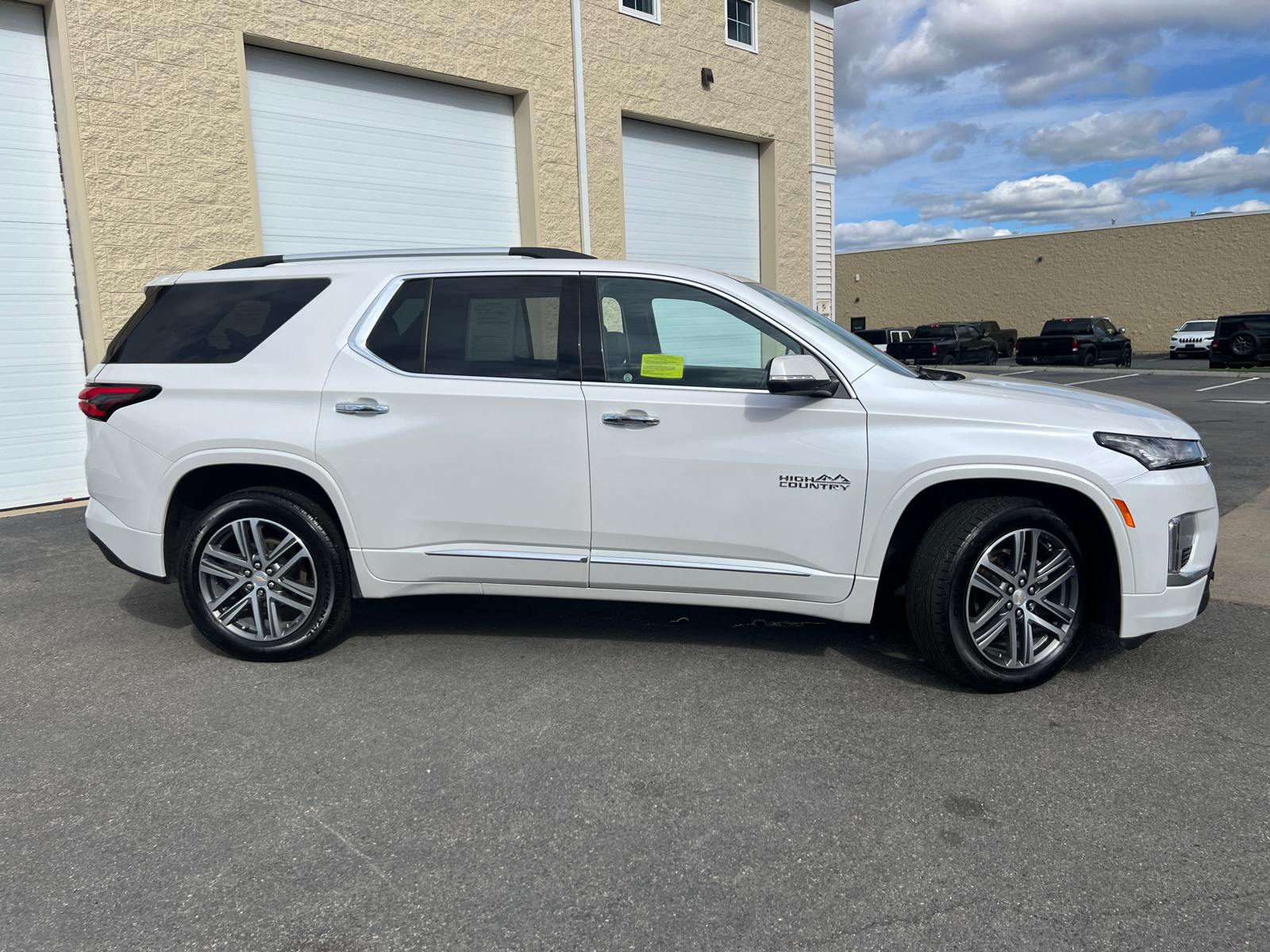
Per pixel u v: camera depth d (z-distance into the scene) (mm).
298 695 3459
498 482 3594
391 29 9234
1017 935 2049
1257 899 2168
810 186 15250
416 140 9859
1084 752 2939
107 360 3930
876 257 42594
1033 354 26469
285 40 8430
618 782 2773
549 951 2014
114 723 3223
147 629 4246
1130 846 2398
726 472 3461
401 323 3719
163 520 3744
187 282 3945
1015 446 3254
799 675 3621
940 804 2629
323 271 3844
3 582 5078
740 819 2561
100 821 2572
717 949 2016
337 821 2564
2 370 7172
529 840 2459
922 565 3363
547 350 3621
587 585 3656
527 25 10570
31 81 7137
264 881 2281
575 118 11250
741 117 13742
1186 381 20344
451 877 2297
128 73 7465
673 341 3572
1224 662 3725
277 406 3672
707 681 3568
